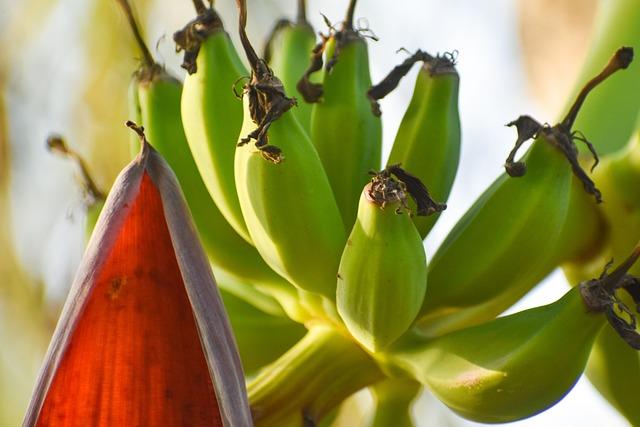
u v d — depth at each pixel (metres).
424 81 0.72
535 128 0.70
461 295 0.71
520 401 0.65
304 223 0.68
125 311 0.64
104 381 0.64
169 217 0.63
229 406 0.62
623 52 0.69
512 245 0.70
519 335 0.65
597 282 0.65
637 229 0.74
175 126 0.74
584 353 0.65
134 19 0.74
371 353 0.70
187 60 0.70
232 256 0.73
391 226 0.65
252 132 0.66
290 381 0.70
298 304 0.72
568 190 0.70
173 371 0.64
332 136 0.73
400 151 0.72
